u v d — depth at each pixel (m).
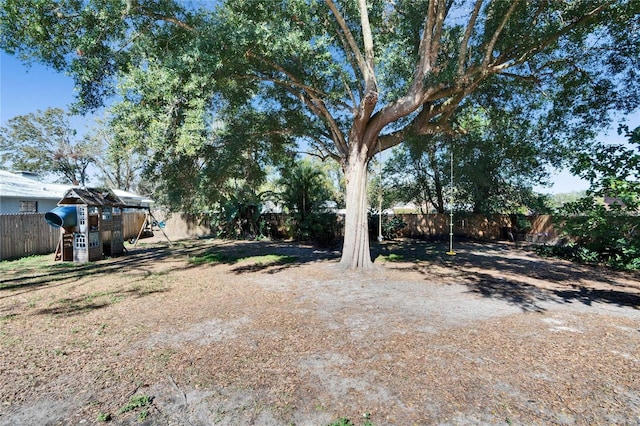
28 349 3.29
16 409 2.27
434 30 6.99
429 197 18.34
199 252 11.18
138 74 5.42
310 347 3.30
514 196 15.12
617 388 2.50
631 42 6.80
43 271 7.69
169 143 5.94
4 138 24.22
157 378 2.70
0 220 9.30
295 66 7.38
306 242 14.51
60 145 26.08
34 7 5.52
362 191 7.73
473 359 3.00
